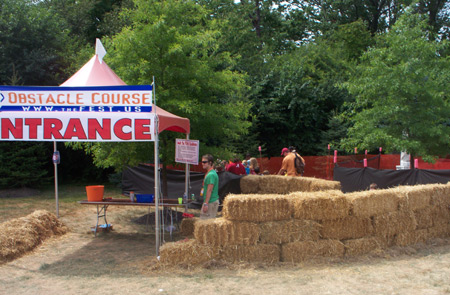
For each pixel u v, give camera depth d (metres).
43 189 16.16
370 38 30.28
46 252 6.68
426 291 4.73
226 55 10.38
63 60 17.75
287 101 21.78
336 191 6.43
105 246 7.12
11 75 16.28
